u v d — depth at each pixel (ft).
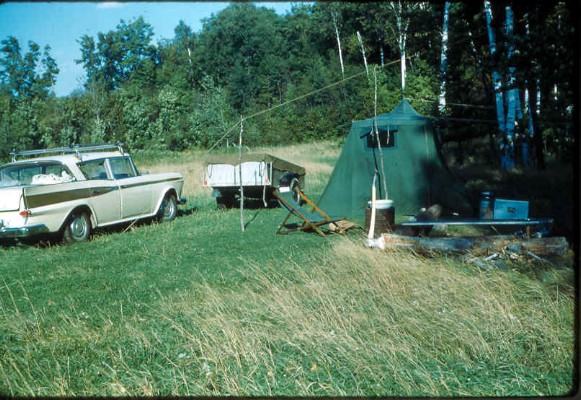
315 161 79.97
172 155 94.38
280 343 13.33
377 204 25.99
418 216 27.66
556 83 24.75
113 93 105.60
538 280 17.03
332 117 113.60
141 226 33.86
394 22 100.78
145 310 16.55
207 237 28.60
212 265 22.09
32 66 103.96
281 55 164.25
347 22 146.30
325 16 149.07
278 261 21.86
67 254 25.67
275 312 15.23
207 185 39.22
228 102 142.00
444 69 62.03
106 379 11.82
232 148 96.89
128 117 100.68
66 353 13.30
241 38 164.35
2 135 81.51
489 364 11.87
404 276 18.06
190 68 162.50
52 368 12.43
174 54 164.86
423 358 12.22
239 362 12.10
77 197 28.48
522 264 19.22
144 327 14.92
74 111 95.25
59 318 15.93
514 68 26.27
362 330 13.73
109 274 21.42
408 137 32.78
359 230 28.94
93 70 145.07
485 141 78.23
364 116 103.60
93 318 15.87
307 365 12.12
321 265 20.57
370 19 120.37
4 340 14.12
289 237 27.78
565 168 43.19
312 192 46.75
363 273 18.37
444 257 20.53
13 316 15.83
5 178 28.73
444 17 62.23
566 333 12.62
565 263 18.83
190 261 23.20
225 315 15.10
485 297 15.21
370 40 137.18
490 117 61.77
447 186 32.65
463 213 32.04
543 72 24.40
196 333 14.01
